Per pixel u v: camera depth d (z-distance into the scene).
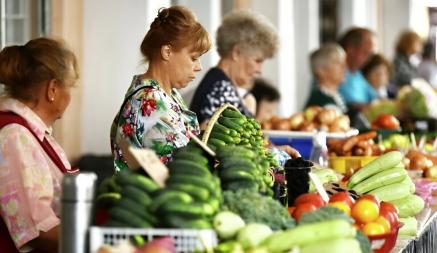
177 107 5.02
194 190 3.49
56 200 4.23
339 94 11.30
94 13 10.34
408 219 5.00
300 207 4.13
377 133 8.21
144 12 10.38
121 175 3.48
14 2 9.47
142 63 5.14
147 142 4.88
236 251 3.29
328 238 3.43
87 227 3.35
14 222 4.08
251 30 6.75
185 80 5.07
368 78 12.93
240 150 3.96
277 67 14.92
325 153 6.62
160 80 5.04
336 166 6.88
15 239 4.07
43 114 4.31
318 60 10.25
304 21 16.59
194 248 3.38
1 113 4.22
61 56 4.28
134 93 4.94
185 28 4.98
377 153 7.02
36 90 4.27
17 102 4.25
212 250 3.35
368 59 12.95
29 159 4.13
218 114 4.70
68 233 3.33
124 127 4.92
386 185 5.24
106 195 3.53
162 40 4.98
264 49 6.79
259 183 3.97
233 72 6.81
